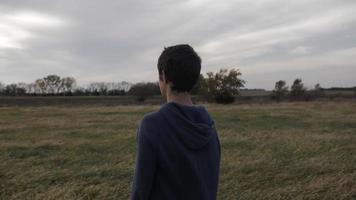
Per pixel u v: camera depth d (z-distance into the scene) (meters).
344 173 6.36
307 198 5.12
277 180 5.98
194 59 1.68
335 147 8.76
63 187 5.67
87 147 9.01
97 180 6.06
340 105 24.61
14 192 5.50
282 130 11.97
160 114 1.62
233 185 5.70
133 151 8.52
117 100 46.25
